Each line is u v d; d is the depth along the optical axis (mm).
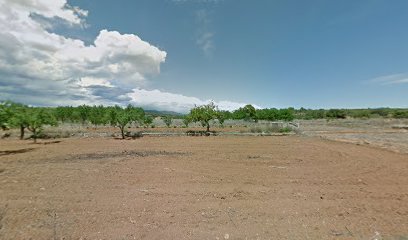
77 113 49000
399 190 8312
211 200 7246
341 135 29906
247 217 6004
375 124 51312
